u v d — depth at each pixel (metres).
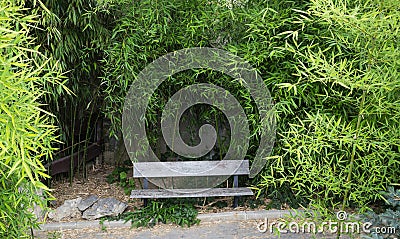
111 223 4.46
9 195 2.44
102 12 4.76
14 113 1.95
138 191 4.72
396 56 2.85
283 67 4.39
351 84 2.75
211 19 4.45
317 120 3.39
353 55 3.82
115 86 4.71
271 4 4.32
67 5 4.41
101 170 6.31
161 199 4.88
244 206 4.93
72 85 4.99
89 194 5.33
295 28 4.19
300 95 4.26
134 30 4.57
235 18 4.49
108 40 4.69
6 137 1.80
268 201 5.02
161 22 4.52
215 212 4.78
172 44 4.63
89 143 6.20
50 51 4.34
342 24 2.96
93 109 5.80
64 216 4.59
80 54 4.84
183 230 4.40
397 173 3.74
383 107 3.01
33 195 2.62
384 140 3.19
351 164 3.17
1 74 1.88
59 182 5.69
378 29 2.66
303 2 4.14
